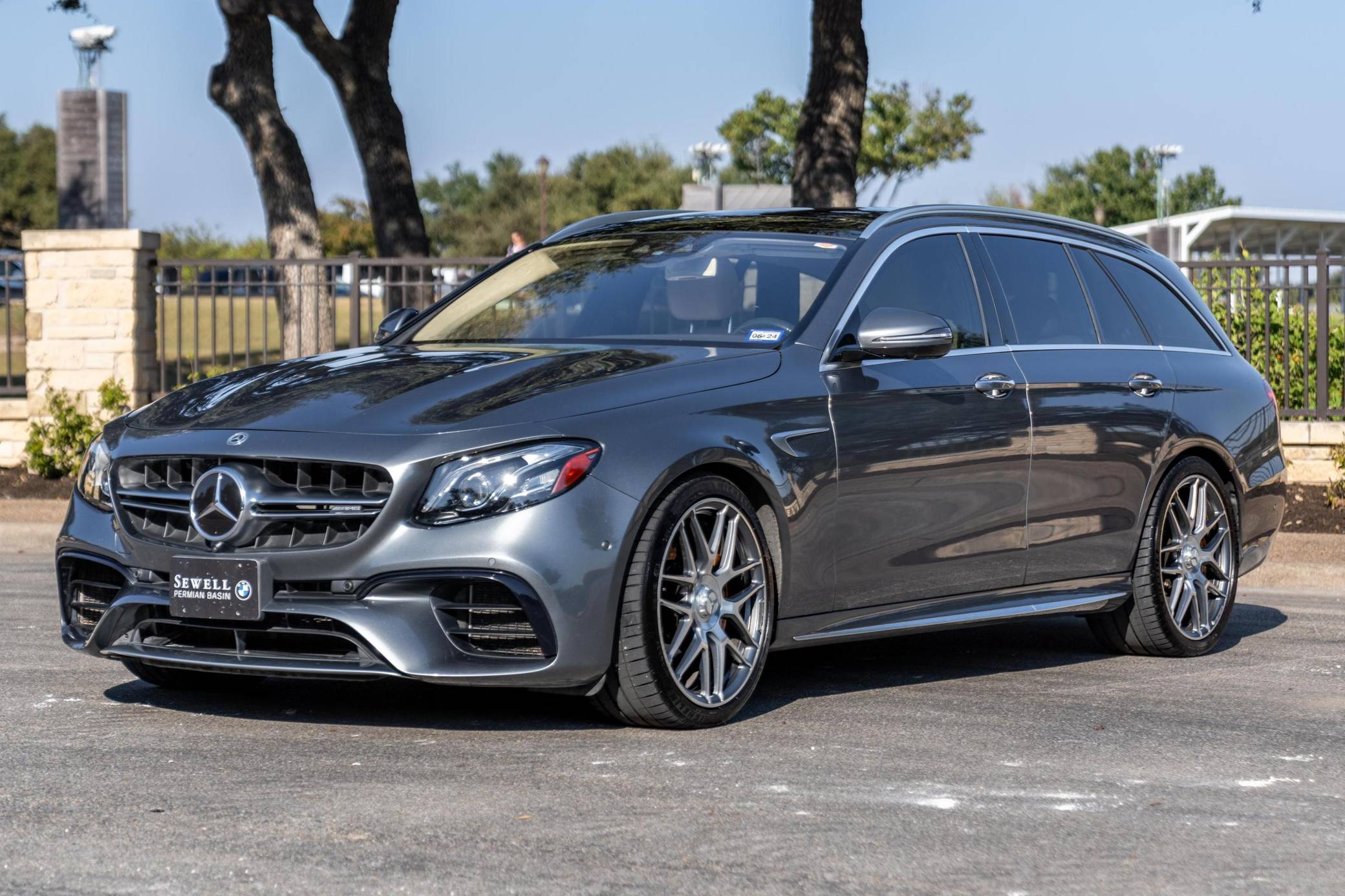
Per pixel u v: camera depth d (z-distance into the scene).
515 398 5.27
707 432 5.44
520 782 4.69
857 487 5.93
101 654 5.56
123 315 14.91
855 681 6.57
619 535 5.15
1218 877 3.91
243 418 5.38
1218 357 7.83
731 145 55.34
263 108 19.41
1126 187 89.75
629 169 88.31
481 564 4.99
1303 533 11.41
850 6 17.03
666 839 4.14
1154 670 7.00
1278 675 6.89
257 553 5.13
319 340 17.50
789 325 6.05
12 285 15.14
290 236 19.48
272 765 4.90
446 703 5.87
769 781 4.77
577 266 6.82
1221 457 7.56
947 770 4.97
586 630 5.11
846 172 17.19
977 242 6.86
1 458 15.07
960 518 6.32
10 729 5.43
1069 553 6.84
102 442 5.73
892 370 6.16
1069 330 7.04
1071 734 5.57
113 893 3.68
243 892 3.69
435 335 6.64
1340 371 14.80
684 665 5.41
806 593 5.81
